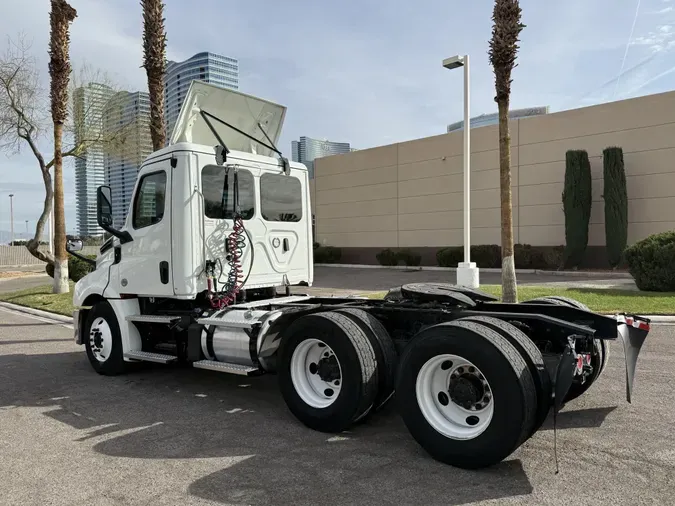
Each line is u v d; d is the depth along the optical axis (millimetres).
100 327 7180
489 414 3959
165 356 6465
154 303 7000
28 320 13172
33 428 5109
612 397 5668
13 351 9141
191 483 3836
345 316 4820
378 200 30719
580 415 5125
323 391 4973
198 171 6188
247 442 4633
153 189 6477
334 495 3615
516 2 11555
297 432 4871
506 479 3811
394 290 5734
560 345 4574
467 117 15250
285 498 3584
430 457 4234
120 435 4871
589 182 21703
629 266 14781
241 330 5688
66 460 4297
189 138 6961
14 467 4176
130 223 6781
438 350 4082
